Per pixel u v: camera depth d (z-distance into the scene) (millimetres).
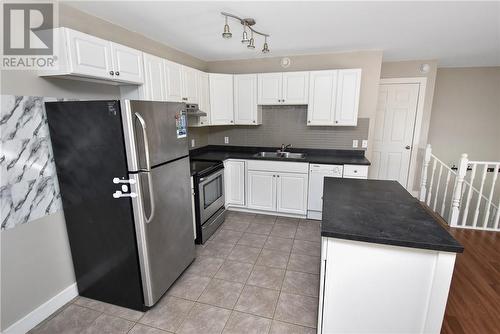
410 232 1353
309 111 3564
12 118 1668
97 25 2293
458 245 1205
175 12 2211
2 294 1683
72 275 2141
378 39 3004
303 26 2564
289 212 3633
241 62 4016
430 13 2236
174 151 2191
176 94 2936
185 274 2430
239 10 2184
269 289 2215
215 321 1889
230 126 4297
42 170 1857
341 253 1418
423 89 4203
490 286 2205
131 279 1969
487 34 2797
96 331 1815
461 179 3213
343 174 3316
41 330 1827
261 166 3621
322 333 1579
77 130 1801
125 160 1755
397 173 4605
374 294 1423
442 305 1311
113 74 2082
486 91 4668
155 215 1977
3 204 1649
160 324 1871
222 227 3391
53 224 1965
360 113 3678
